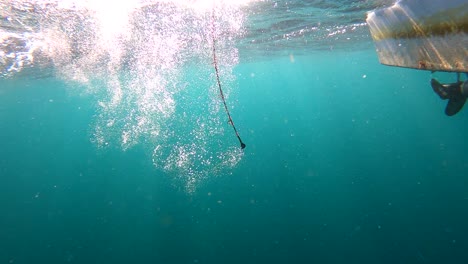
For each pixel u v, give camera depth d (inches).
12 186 1678.2
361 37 581.9
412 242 479.2
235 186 936.3
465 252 426.9
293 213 652.1
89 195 1268.5
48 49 391.5
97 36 344.5
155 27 325.7
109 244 658.2
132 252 600.1
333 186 835.4
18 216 989.2
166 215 761.6
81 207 1051.9
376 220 569.3
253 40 478.6
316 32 475.2
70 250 655.1
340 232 543.5
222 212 716.0
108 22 294.4
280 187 878.4
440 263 416.2
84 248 655.8
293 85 2418.8
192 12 282.4
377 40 176.2
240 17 322.0
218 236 598.5
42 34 323.9
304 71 1462.8
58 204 1134.4
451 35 97.6
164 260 545.3
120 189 1353.3
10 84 753.6
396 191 732.0
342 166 1104.2
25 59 452.1
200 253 546.9
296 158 1375.5
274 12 317.7
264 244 537.6
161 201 868.0
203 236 611.2
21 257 652.7
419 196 673.0
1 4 234.5
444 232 490.9
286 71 1370.6
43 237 763.4
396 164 1064.2
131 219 807.7
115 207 984.9
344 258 469.1
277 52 713.0
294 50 714.8
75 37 341.7
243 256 510.6
